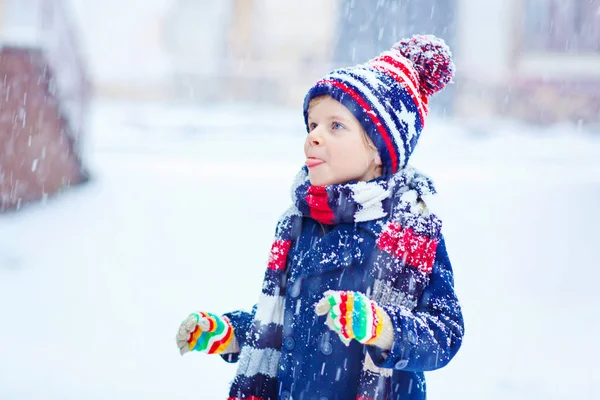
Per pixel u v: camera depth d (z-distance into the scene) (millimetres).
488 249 8312
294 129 26234
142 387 4277
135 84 37406
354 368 2082
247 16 36375
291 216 2275
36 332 5223
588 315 5922
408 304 2043
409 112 2195
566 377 4562
